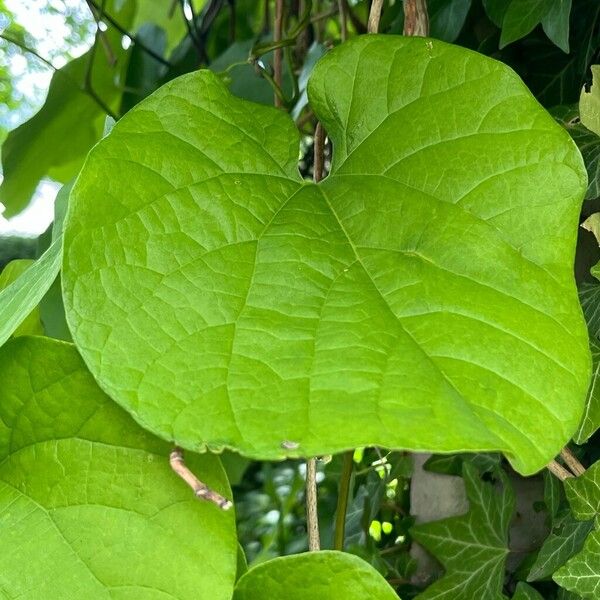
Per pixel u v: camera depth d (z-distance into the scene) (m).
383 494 0.63
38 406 0.31
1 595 0.29
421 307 0.29
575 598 0.43
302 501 1.29
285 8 0.78
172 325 0.27
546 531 0.51
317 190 0.34
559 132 0.31
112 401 0.31
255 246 0.31
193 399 0.25
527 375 0.26
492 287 0.29
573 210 0.30
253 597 0.30
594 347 0.41
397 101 0.35
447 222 0.31
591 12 0.53
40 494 0.30
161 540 0.29
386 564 0.61
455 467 0.55
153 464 0.30
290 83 0.73
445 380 0.26
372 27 0.41
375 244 0.31
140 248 0.29
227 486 0.29
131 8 0.95
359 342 0.27
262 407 0.25
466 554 0.50
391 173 0.34
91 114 0.91
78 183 0.29
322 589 0.29
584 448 0.48
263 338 0.27
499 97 0.33
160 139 0.32
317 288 0.29
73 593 0.29
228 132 0.34
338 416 0.24
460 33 0.60
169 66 0.89
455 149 0.33
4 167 0.86
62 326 0.54
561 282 0.29
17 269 0.52
